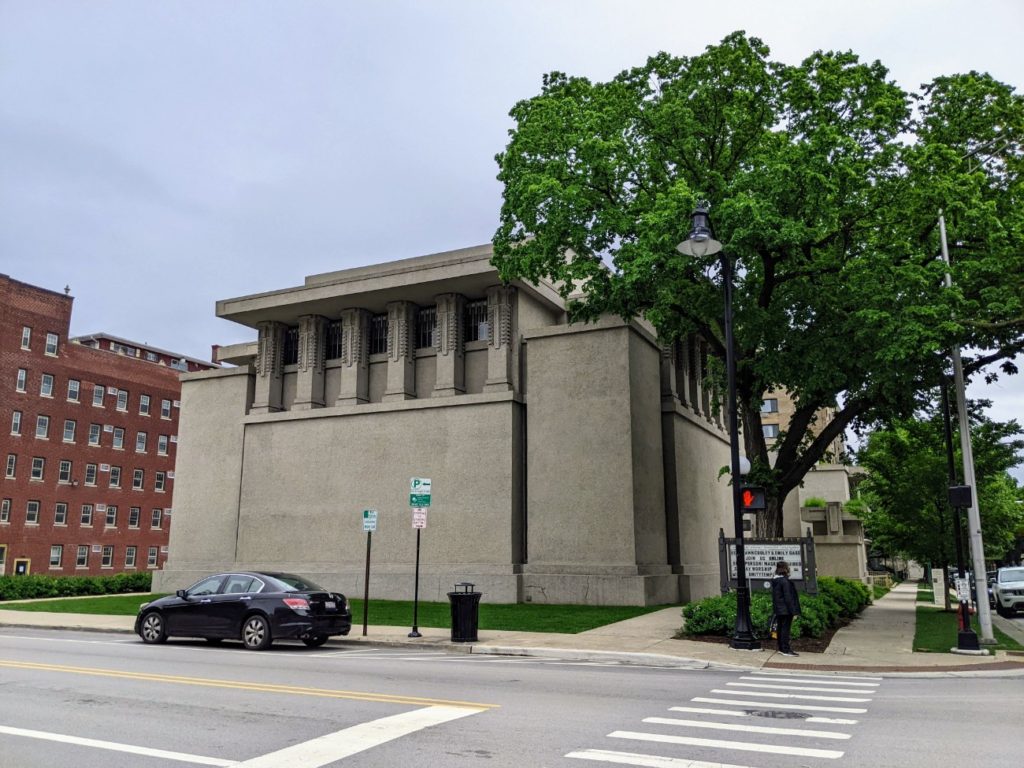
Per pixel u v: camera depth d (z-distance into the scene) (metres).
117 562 64.81
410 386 29.73
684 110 19.84
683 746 7.06
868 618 24.88
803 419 21.64
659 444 28.39
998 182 21.73
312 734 7.47
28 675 11.45
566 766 6.32
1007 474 37.03
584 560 25.16
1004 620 26.23
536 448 26.62
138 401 68.31
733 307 20.16
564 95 22.45
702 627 16.98
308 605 15.68
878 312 17.33
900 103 19.02
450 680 11.16
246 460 31.66
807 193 18.19
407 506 28.05
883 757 6.75
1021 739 7.52
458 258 28.81
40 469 59.66
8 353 58.03
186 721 8.09
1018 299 17.41
